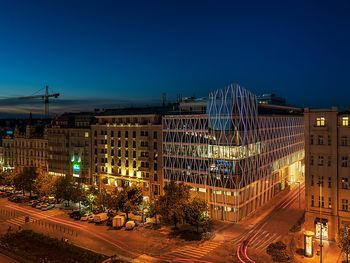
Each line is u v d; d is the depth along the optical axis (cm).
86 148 13700
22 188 13050
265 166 11588
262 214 10450
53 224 9662
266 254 7325
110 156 12938
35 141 15875
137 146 12100
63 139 14462
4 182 14100
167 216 8875
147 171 11800
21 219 10225
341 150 7838
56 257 7125
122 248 7731
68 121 14900
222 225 9475
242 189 9931
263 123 11450
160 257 7188
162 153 11406
